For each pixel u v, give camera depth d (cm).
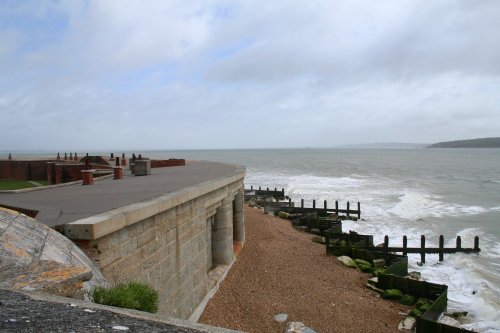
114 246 741
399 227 3083
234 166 2775
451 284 1883
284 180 6706
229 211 1595
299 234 2602
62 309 358
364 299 1498
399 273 1892
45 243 582
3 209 657
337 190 5244
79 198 1193
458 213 3606
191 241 1138
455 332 1143
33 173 3312
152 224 890
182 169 2648
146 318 365
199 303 1197
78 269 472
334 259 2005
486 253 2366
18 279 432
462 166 10712
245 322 1199
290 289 1504
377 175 7788
